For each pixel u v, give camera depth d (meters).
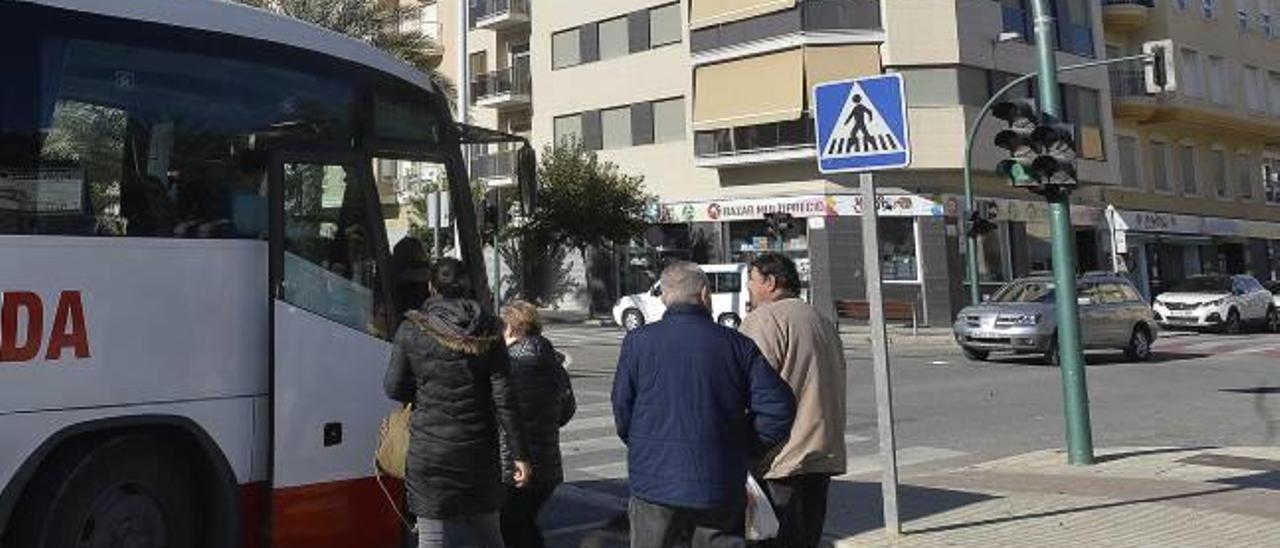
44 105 4.94
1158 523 7.39
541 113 42.78
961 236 34.97
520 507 6.33
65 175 4.97
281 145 5.83
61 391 4.82
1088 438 9.95
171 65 5.46
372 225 6.25
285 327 5.70
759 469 5.60
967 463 10.77
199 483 5.44
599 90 40.88
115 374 5.02
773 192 36.31
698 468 4.39
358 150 6.23
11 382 4.66
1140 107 41.22
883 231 35.00
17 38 4.90
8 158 4.78
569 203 37.84
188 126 5.48
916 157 34.09
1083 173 38.09
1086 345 21.23
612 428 13.05
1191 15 43.75
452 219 6.82
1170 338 30.17
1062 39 38.34
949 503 8.21
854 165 7.02
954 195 35.06
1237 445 11.45
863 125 6.98
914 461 10.91
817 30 34.56
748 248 37.06
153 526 5.23
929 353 24.86
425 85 6.79
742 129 36.41
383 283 6.24
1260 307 32.94
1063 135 9.66
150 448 5.24
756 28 35.69
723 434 4.46
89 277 4.98
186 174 5.43
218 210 5.54
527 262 40.62
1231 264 46.75
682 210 38.22
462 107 24.22
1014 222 36.78
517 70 43.69
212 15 5.69
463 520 5.22
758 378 4.52
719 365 4.48
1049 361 20.95
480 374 5.18
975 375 19.08
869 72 34.41
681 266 4.73
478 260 6.89
